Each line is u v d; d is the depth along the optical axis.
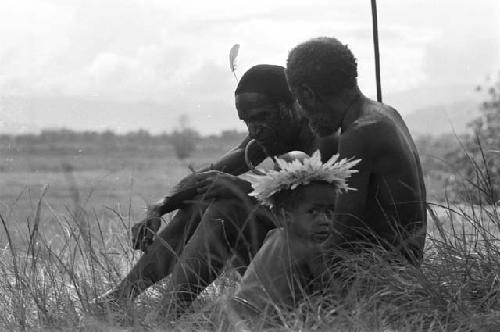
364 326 5.57
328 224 5.95
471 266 6.44
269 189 5.93
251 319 5.77
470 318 5.81
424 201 6.54
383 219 6.41
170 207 6.95
